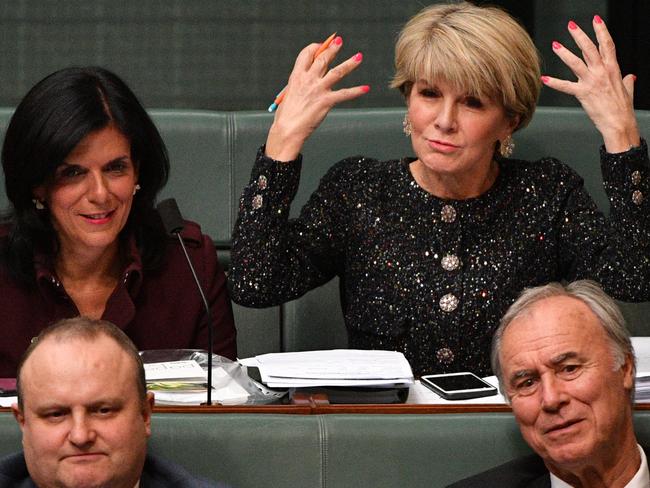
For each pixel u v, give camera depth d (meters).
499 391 7.80
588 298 6.87
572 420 6.66
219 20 13.95
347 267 9.37
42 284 9.02
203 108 14.01
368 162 9.51
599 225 9.09
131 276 9.19
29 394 6.23
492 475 6.94
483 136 8.80
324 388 7.88
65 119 8.42
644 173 8.77
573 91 8.83
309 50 9.07
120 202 8.73
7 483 6.48
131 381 6.32
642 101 13.77
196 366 8.16
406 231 9.22
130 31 13.91
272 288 9.05
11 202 8.87
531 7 13.67
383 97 13.95
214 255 9.59
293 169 8.98
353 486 7.04
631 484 6.81
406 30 8.91
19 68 13.88
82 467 6.20
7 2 13.81
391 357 8.44
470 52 8.53
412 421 7.11
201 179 11.32
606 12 13.68
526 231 9.18
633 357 6.89
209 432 7.02
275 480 7.03
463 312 9.06
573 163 11.26
